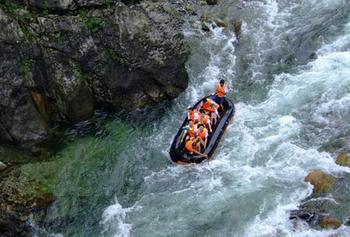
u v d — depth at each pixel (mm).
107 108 20484
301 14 24250
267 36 23297
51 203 17031
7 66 18125
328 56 21719
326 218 15391
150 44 19703
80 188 17578
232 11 24797
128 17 19656
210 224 16141
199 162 18062
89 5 19594
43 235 16344
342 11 23828
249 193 16828
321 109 19422
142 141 19250
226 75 21797
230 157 18250
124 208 17031
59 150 18812
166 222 16438
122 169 18250
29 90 18688
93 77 19766
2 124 18219
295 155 17797
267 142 18531
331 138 18141
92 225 16562
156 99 20578
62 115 19672
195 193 17219
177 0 25188
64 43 19141
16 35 18375
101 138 19391
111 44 19547
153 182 17781
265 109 19938
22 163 17969
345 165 16859
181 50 20297
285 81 21016
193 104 20594
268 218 15883
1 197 16688
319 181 16422
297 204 16094
